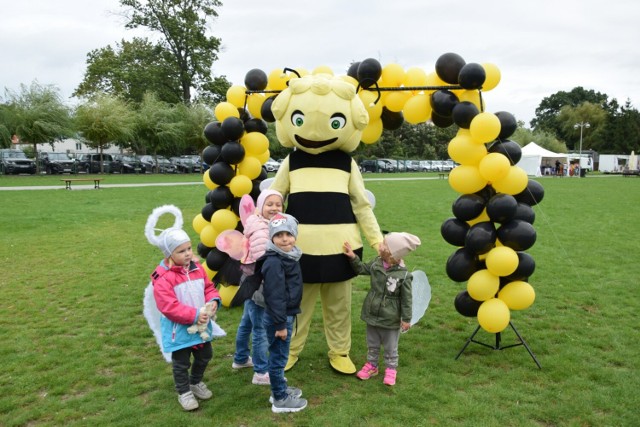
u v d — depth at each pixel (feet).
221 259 19.26
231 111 18.43
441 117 15.31
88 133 111.34
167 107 126.72
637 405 11.96
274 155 146.82
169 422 11.15
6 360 14.46
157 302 11.51
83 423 11.09
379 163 165.48
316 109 13.47
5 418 11.34
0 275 24.26
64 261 27.32
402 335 16.90
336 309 14.16
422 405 11.93
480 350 15.49
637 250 31.14
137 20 129.39
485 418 11.34
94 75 143.13
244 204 15.06
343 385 13.20
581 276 24.61
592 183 105.19
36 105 104.83
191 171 130.52
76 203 53.52
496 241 14.40
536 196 14.49
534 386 13.00
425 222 42.80
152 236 12.09
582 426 11.15
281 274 11.17
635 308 19.66
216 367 14.32
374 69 15.42
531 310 19.42
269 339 11.54
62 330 16.92
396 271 13.00
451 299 21.01
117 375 13.57
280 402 11.64
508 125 14.35
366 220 14.39
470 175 14.10
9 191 65.92
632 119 241.14
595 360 14.64
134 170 125.08
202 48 138.10
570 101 333.01
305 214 13.85
